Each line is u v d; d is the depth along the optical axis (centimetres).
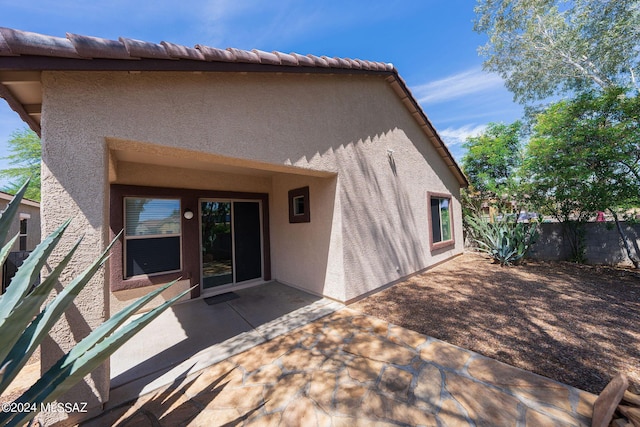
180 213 592
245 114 378
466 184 1104
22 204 935
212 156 351
